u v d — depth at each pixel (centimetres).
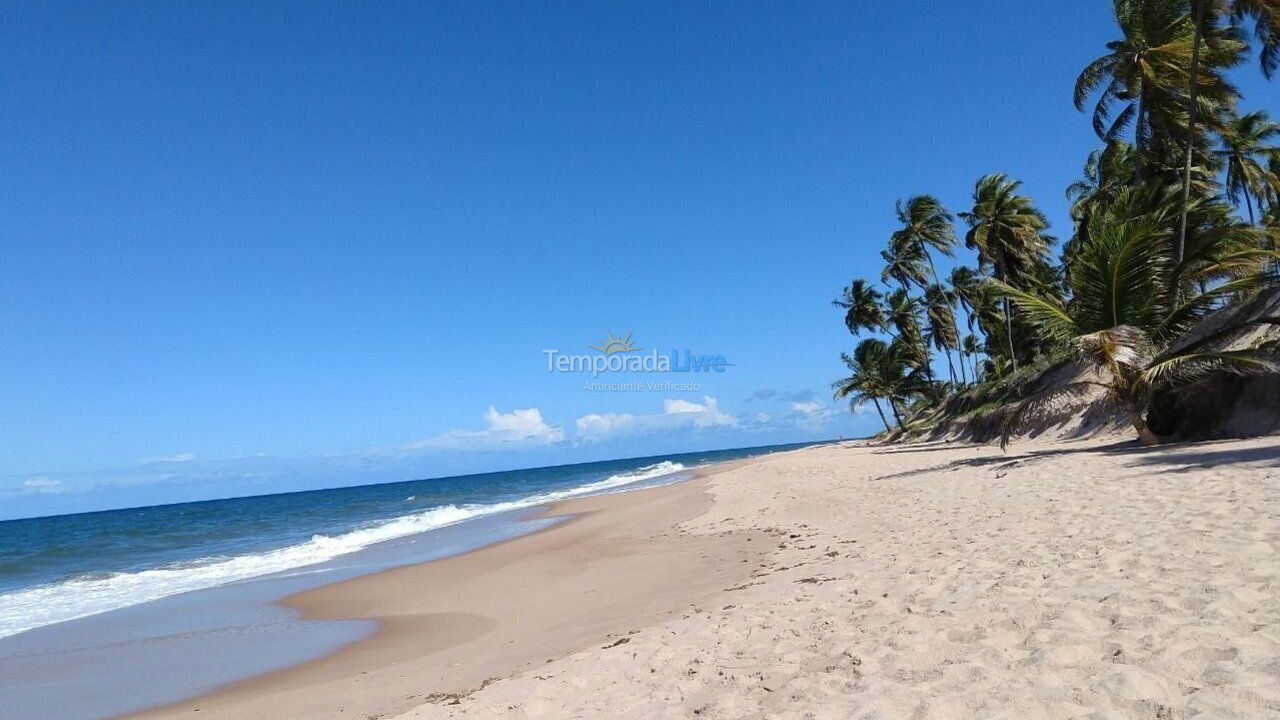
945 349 5366
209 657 874
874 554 812
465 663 702
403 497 6341
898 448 3775
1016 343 5041
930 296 5247
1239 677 320
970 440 3033
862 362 5053
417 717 516
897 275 4972
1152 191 1895
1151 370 1415
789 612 612
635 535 1522
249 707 654
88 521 6981
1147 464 1136
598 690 504
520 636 789
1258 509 656
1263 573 461
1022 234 3659
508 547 1647
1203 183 2667
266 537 2834
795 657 489
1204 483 853
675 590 880
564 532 1812
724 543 1185
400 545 1980
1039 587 527
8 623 1214
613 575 1084
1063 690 342
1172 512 712
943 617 502
